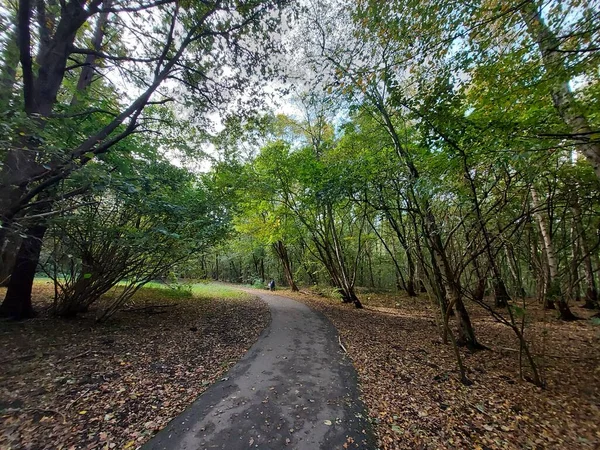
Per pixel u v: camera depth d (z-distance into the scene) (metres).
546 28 3.59
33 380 4.03
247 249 23.03
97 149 5.28
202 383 4.49
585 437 3.27
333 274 16.48
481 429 3.45
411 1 3.89
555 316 10.72
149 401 3.80
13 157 3.75
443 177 5.32
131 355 5.41
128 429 3.16
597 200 5.76
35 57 5.67
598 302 12.35
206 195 8.77
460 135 4.29
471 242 5.51
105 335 6.46
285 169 12.98
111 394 3.89
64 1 5.41
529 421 3.64
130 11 5.82
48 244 6.43
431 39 4.11
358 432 3.33
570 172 5.57
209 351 6.12
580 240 10.48
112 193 5.04
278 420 3.51
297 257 26.75
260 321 9.58
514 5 3.47
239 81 7.91
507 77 4.22
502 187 5.49
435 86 4.22
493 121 4.21
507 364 5.83
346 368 5.44
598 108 4.29
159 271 7.64
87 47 7.48
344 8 5.29
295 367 5.37
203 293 16.80
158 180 6.61
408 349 6.84
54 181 4.33
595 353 6.44
